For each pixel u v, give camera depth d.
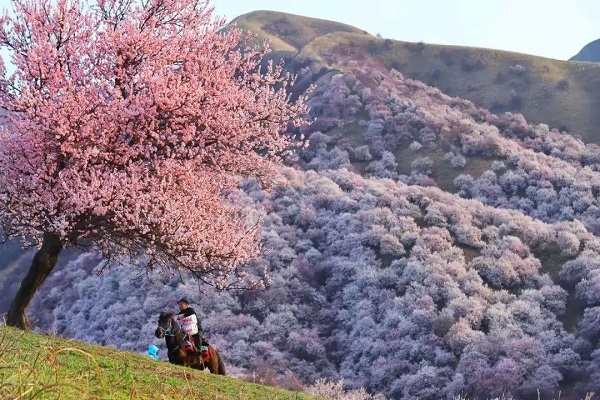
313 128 129.25
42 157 17.84
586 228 95.88
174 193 18.81
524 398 67.19
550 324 76.94
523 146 124.88
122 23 19.36
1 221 18.17
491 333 74.44
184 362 15.93
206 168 20.52
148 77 18.22
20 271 114.00
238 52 21.08
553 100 145.50
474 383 68.69
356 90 138.50
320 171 112.31
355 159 120.94
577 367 69.75
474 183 109.69
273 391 13.75
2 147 17.67
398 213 96.69
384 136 124.62
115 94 18.00
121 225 18.20
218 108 19.50
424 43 173.38
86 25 18.95
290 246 93.94
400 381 72.38
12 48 18.83
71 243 18.52
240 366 76.56
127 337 83.25
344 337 81.75
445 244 89.19
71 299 96.75
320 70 156.12
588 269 83.19
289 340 80.12
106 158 17.97
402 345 76.00
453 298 80.38
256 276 87.94
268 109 21.00
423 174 114.88
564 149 122.38
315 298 86.69
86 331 89.06
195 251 19.36
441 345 74.94
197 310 83.31
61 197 17.81
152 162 18.78
